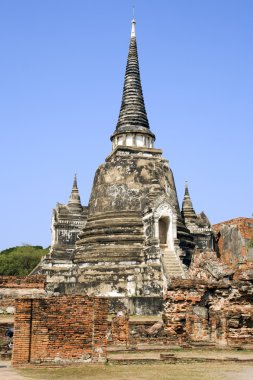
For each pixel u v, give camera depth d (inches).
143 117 1856.5
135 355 697.6
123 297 1300.4
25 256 2982.3
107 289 1385.3
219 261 942.4
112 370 548.1
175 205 1684.3
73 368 557.3
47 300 590.9
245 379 496.4
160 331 876.0
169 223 1519.4
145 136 1813.5
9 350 718.5
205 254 978.1
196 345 791.1
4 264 2878.9
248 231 1847.9
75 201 2015.3
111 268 1422.2
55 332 585.3
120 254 1456.7
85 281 1419.8
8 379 475.5
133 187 1621.6
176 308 870.4
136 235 1523.1
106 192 1637.6
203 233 1923.0
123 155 1690.5
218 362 632.4
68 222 1911.9
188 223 1950.1
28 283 1225.4
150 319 1099.3
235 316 828.6
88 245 1553.9
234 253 1852.9
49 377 492.4
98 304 611.2
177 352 738.2
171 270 1408.7
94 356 596.1
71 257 1706.4
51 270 1604.3
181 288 877.8
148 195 1606.8
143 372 536.1
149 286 1362.0
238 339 818.2
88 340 597.6
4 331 823.1
